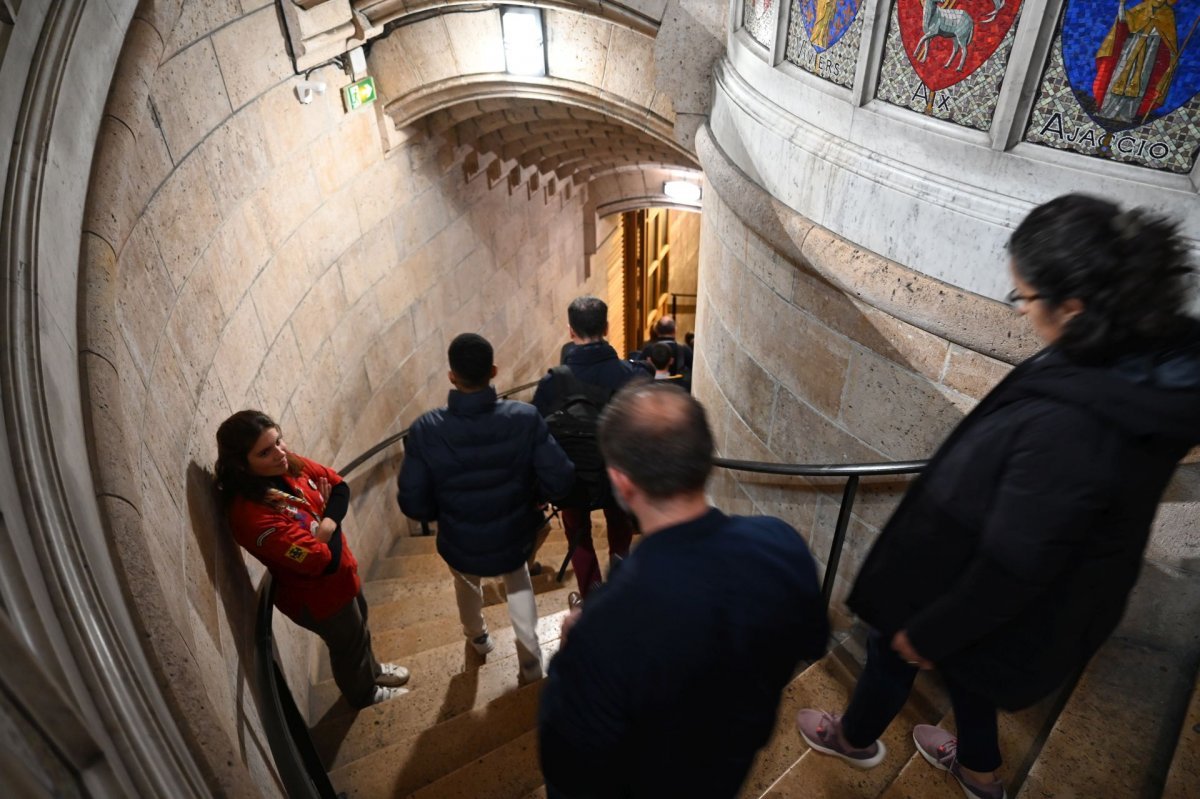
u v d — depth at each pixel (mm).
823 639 1307
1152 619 2391
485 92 5098
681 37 4344
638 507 1251
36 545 1148
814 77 2859
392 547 6219
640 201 9477
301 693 3381
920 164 2443
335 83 4504
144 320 2455
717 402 4039
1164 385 1113
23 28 1782
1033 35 2021
